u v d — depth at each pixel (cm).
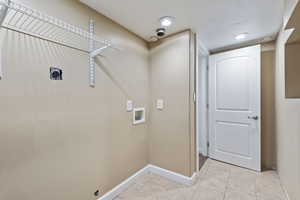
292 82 175
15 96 104
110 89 175
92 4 147
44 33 118
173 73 211
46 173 121
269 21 179
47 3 119
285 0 116
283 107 187
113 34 178
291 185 160
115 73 181
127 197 179
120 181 189
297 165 142
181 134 206
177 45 207
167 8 153
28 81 110
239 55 252
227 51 265
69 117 135
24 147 109
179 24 186
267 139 248
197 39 215
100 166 164
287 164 174
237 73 254
